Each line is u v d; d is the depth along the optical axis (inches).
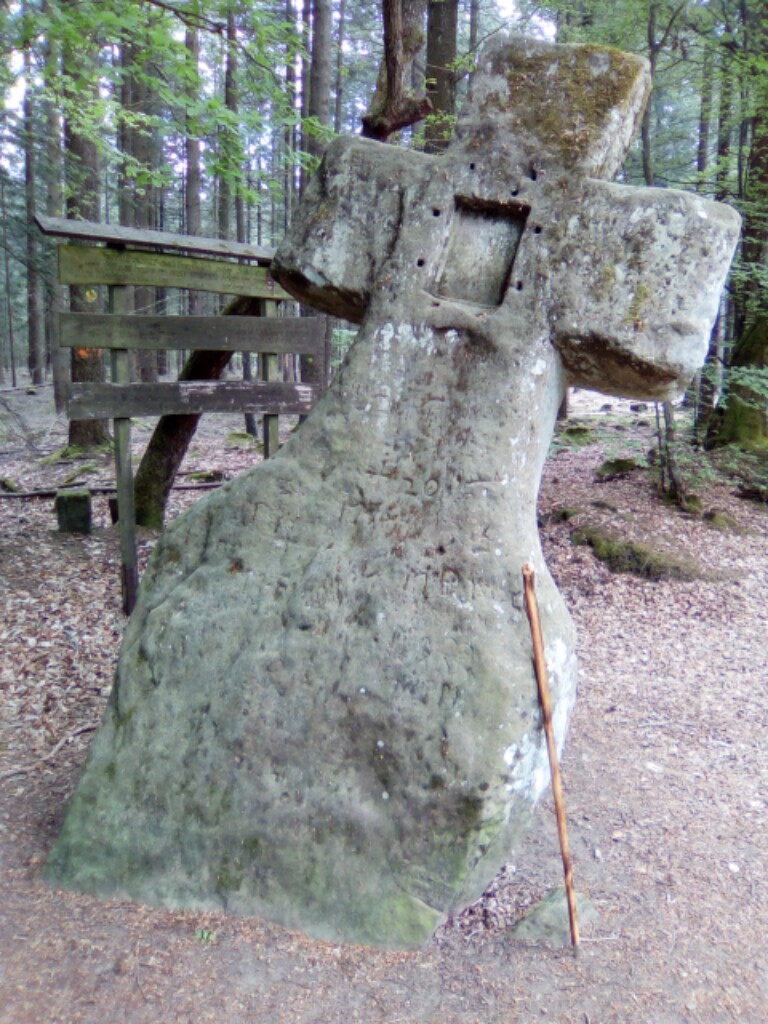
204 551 131.2
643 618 263.7
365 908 112.4
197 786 120.8
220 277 240.4
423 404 123.1
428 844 111.5
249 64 309.6
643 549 301.3
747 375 347.3
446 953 111.6
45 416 697.6
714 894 127.0
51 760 162.1
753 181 374.3
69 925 114.1
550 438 130.9
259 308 258.8
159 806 121.8
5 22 232.7
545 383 120.9
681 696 207.2
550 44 125.0
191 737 122.6
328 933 112.7
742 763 171.3
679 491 351.6
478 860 112.3
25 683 194.7
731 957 113.8
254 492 129.1
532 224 120.2
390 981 106.3
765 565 303.9
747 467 390.3
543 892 125.7
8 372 1250.6
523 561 116.7
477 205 125.3
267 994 103.5
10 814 141.4
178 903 118.0
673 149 511.8
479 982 107.0
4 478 404.2
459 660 113.3
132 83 605.3
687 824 146.9
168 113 653.3
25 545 287.6
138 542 295.6
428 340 123.9
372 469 124.2
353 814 114.3
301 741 117.9
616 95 120.4
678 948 115.0
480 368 120.8
